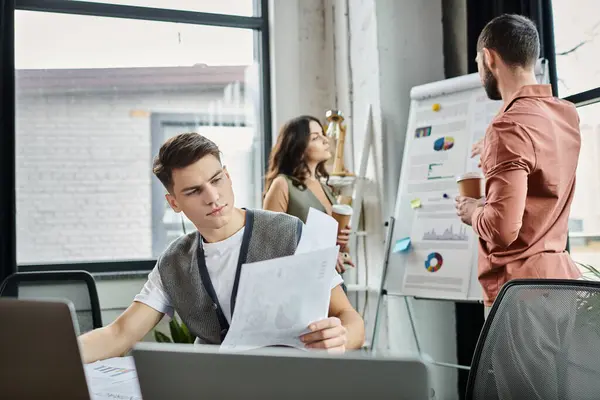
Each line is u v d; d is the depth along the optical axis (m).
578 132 1.91
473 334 3.05
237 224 1.54
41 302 0.69
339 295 1.53
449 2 3.34
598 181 2.42
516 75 1.94
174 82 3.43
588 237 2.47
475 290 2.49
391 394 0.59
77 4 3.24
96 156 3.27
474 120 2.70
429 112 2.88
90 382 1.25
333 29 3.58
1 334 0.70
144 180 3.33
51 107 3.21
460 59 3.24
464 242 2.58
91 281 2.01
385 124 3.13
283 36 3.53
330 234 1.48
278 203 2.76
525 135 1.78
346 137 3.42
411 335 3.05
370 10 3.19
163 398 0.66
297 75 3.55
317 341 1.16
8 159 2.88
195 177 1.43
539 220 1.84
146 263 3.27
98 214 3.26
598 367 1.12
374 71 3.17
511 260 1.88
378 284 3.12
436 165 2.76
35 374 0.70
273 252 1.51
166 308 1.59
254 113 3.56
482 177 2.11
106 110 3.30
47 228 3.19
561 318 1.20
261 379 0.62
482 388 1.26
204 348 0.64
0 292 1.95
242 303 1.11
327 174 3.09
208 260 1.53
